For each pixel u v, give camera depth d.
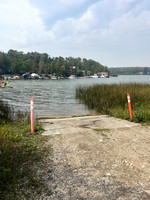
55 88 31.75
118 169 3.03
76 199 2.26
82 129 5.70
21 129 5.70
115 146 4.14
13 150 3.85
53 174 2.89
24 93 22.06
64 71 134.25
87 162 3.32
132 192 2.38
